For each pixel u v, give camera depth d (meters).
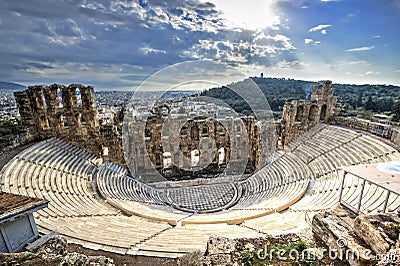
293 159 28.09
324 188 20.25
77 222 14.41
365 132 27.17
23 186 17.30
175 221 17.00
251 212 18.86
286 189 22.77
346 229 9.17
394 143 23.03
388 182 11.70
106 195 20.45
